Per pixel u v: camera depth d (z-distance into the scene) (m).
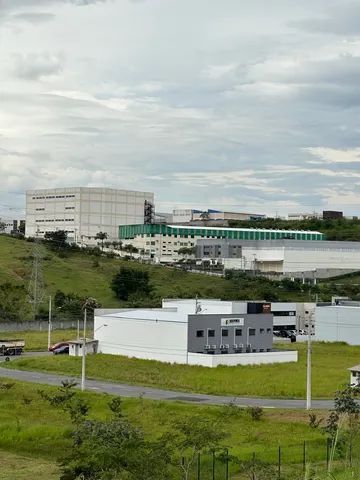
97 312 101.44
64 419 56.38
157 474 32.88
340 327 110.69
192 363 84.75
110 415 55.91
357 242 189.25
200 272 174.00
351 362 87.88
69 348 96.00
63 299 131.12
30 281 136.75
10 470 42.38
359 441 42.09
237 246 193.00
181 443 39.00
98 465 33.38
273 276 175.75
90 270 161.25
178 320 89.06
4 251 165.88
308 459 42.72
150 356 88.94
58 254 172.12
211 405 60.94
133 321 91.06
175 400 63.50
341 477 22.48
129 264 175.00
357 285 166.62
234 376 76.31
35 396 64.44
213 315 89.12
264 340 94.38
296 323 131.38
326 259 184.62
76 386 70.12
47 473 41.53
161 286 154.25
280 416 56.97
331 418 48.38
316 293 148.50
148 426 52.88
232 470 40.06
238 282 161.38
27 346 102.94
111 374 78.19
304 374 77.25
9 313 122.94
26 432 50.66
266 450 44.88
